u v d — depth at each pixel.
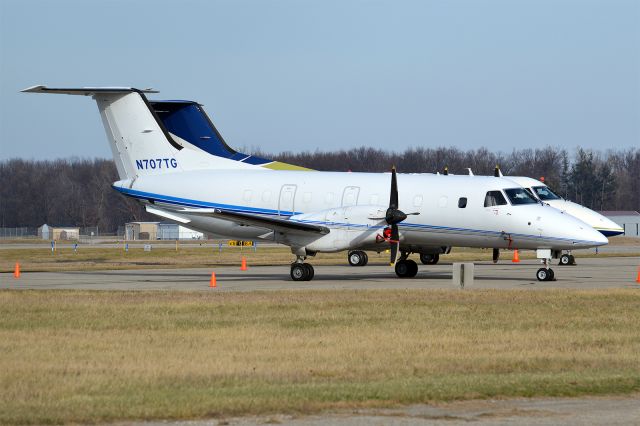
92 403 40.00
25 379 45.50
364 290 92.00
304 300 81.81
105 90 126.00
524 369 49.22
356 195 117.25
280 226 107.19
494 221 110.81
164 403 39.91
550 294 86.75
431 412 38.75
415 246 118.88
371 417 37.84
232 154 153.62
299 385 44.22
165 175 127.56
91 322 67.75
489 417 37.94
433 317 70.31
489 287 97.56
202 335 61.06
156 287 100.06
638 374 47.28
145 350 54.75
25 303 80.25
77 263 166.50
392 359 51.91
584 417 38.00
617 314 72.06
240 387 43.69
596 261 165.75
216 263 162.25
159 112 157.25
